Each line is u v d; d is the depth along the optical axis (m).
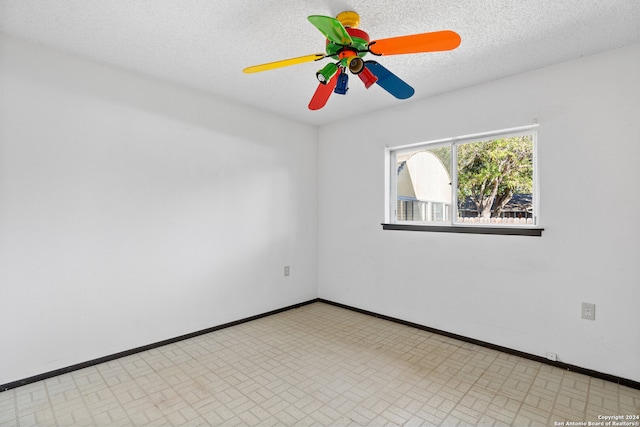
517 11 1.78
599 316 2.21
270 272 3.54
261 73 2.58
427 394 2.02
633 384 2.08
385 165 3.39
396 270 3.29
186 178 2.87
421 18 1.86
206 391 2.05
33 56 2.13
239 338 2.89
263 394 2.02
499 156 2.73
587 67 2.24
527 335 2.50
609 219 2.17
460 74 2.55
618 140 2.13
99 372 2.27
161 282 2.72
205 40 2.12
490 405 1.91
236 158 3.23
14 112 2.06
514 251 2.56
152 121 2.67
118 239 2.49
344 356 2.54
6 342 2.04
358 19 1.81
